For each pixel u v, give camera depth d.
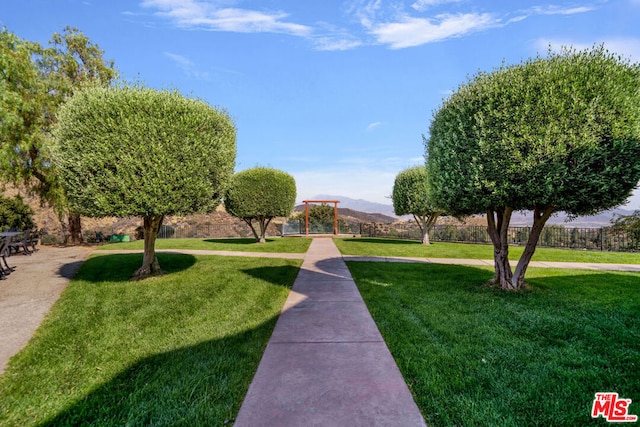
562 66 5.07
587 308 5.00
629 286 6.46
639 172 4.56
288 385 2.74
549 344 3.65
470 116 5.60
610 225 14.29
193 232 23.12
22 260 10.67
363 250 13.18
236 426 2.21
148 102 6.73
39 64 16.03
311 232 25.52
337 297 5.71
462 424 2.25
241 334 4.00
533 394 2.61
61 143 6.68
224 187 7.98
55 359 3.44
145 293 6.17
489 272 8.06
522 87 5.10
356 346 3.58
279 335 3.94
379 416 2.30
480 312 4.81
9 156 13.90
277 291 6.14
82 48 17.22
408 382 2.81
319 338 3.83
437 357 3.27
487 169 5.26
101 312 5.05
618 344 3.62
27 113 14.77
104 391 2.80
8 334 4.24
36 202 24.61
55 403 2.64
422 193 14.91
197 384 2.80
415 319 4.51
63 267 9.27
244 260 10.23
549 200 5.05
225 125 8.15
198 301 5.58
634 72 4.91
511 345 3.60
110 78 17.59
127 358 3.41
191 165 6.84
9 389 2.87
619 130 4.47
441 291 6.09
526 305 5.18
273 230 26.64
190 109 7.20
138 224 25.81
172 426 2.28
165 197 6.59
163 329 4.26
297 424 2.21
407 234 20.31
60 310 5.20
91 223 25.20
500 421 2.27
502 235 6.41
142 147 6.41
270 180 16.38
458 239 17.89
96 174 6.40
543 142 4.73
